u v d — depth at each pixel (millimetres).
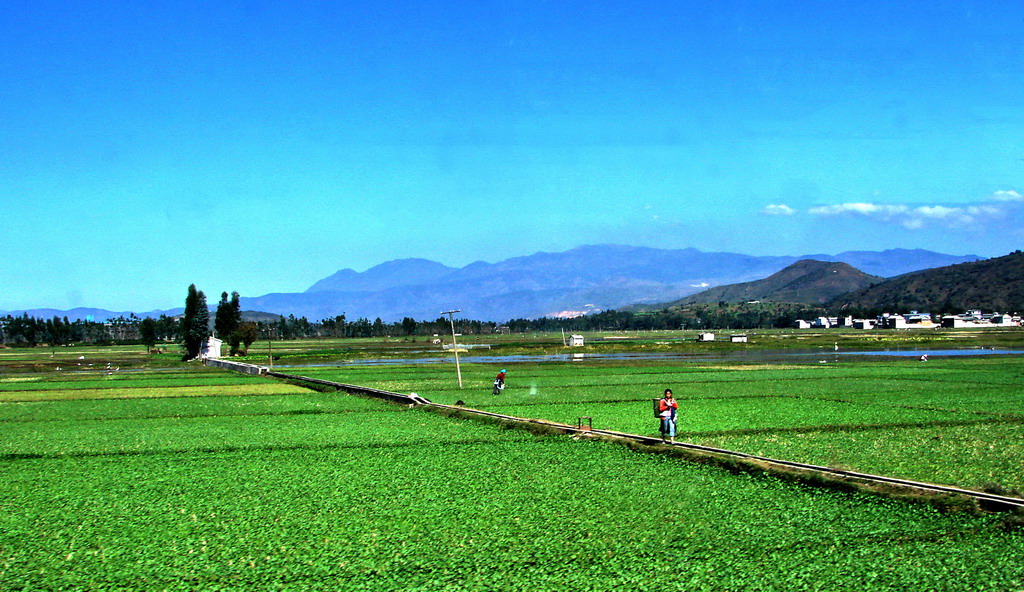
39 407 63312
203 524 24281
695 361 126438
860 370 93125
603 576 19141
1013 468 30516
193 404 64188
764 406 54469
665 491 27516
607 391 69875
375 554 21078
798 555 20328
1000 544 20953
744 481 29078
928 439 38531
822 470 29516
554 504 25969
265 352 196375
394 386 78125
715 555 20469
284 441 41312
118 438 43375
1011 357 122750
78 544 22391
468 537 22453
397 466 33312
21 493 28906
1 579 19609
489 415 50188
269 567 20219
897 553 20344
